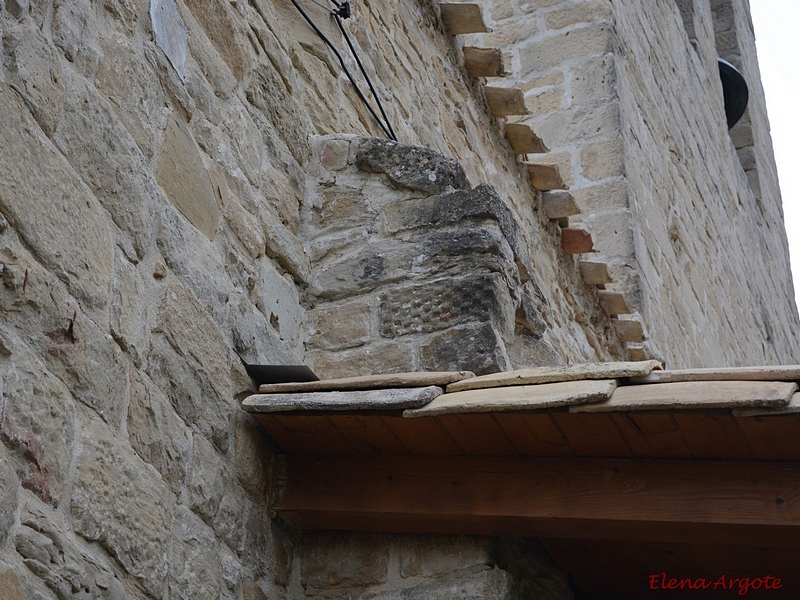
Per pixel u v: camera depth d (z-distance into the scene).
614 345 8.94
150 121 3.77
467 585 3.85
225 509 3.73
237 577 3.71
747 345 14.59
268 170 4.72
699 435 3.37
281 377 4.15
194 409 3.68
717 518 3.37
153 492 3.32
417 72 6.75
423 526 3.93
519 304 5.02
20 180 2.96
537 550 4.13
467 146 7.27
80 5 3.47
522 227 7.73
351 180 5.06
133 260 3.48
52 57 3.24
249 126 4.61
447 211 4.84
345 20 5.86
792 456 3.34
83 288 3.16
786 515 3.30
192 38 4.25
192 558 3.46
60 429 2.94
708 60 16.36
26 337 2.88
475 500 3.74
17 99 3.02
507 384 3.62
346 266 4.86
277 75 4.96
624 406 3.31
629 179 10.03
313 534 4.19
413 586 3.95
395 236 4.86
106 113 3.48
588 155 10.10
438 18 7.34
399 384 3.80
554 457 3.70
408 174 4.97
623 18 11.30
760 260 17.08
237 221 4.31
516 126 7.94
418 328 4.59
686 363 10.90
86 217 3.25
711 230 13.74
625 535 3.62
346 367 4.62
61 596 2.81
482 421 3.61
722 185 15.32
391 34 6.48
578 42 10.59
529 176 8.19
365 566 4.05
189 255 3.85
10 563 2.65
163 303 3.61
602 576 4.20
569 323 8.00
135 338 3.41
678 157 12.70
